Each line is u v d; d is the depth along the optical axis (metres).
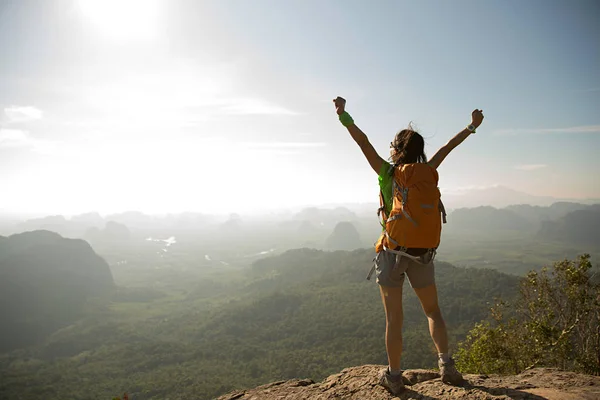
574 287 7.99
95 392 76.12
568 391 2.60
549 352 8.26
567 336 7.91
